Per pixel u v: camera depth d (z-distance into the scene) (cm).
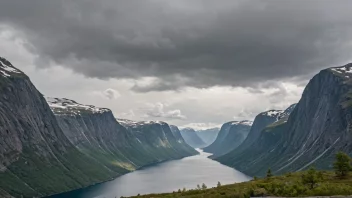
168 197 13700
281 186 12862
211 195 12800
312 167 14838
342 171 15275
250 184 14788
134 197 15012
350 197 11088
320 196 11412
